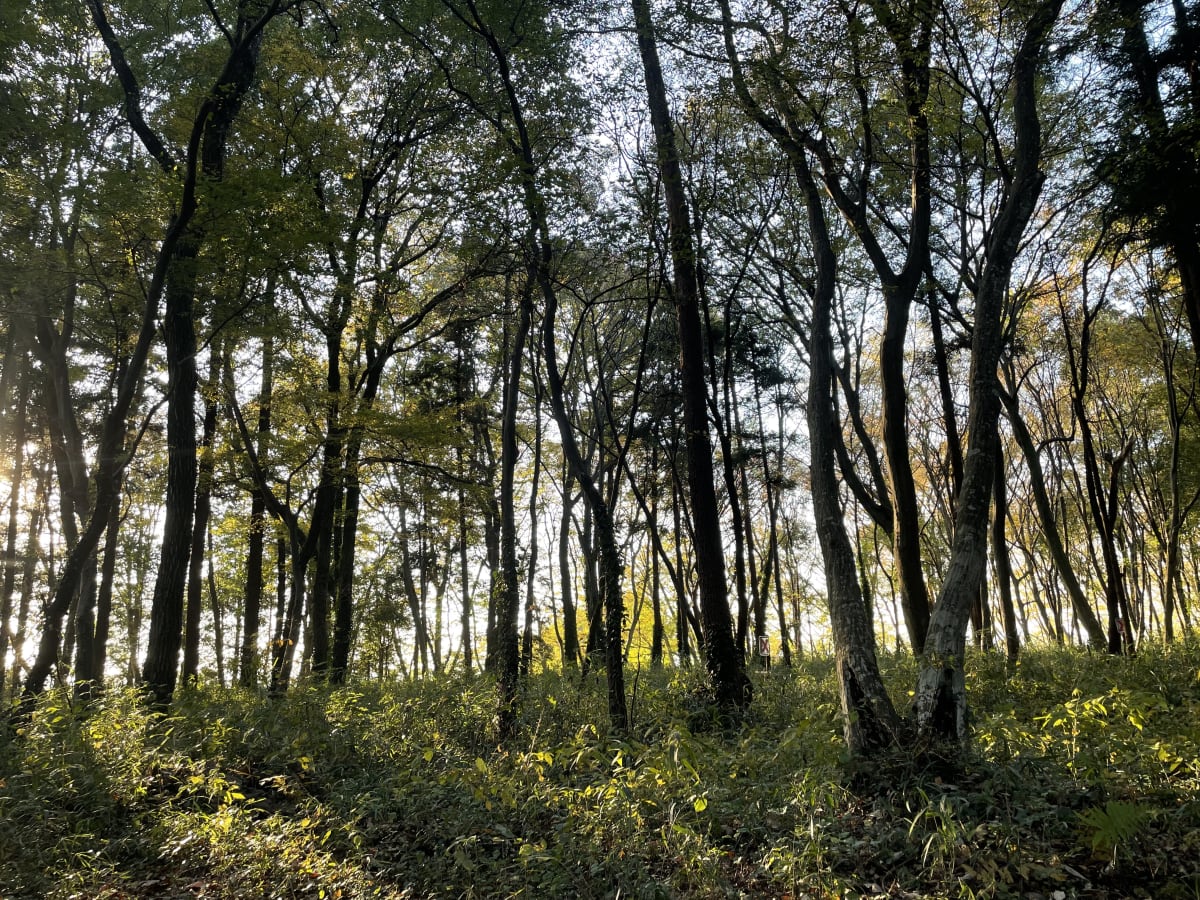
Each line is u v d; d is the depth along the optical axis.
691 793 6.40
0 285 12.42
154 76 15.57
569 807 6.61
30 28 12.80
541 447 26.50
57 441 18.03
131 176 12.38
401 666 25.62
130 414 21.00
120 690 10.44
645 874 5.48
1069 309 20.97
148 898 5.80
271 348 16.14
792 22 9.59
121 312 15.39
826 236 9.30
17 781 7.23
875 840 5.62
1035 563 32.34
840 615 7.63
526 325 12.99
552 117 14.04
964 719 7.06
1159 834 5.23
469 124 16.27
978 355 8.08
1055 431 26.25
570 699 11.66
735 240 14.61
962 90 11.23
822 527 8.09
